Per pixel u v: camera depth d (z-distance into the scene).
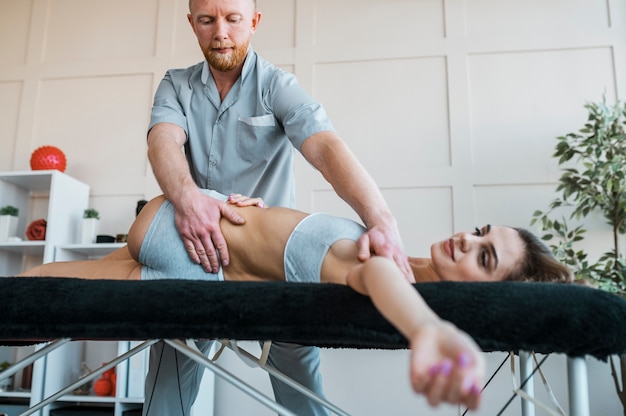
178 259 1.16
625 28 2.90
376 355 2.71
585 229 2.70
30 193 3.24
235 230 1.17
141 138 3.24
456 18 3.04
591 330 0.77
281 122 1.56
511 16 3.00
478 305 0.79
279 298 0.84
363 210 1.16
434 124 2.95
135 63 3.32
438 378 0.52
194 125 1.62
